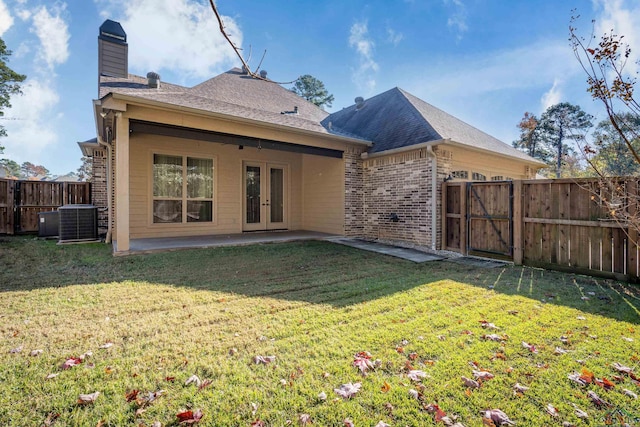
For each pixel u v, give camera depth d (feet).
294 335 9.91
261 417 6.35
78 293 13.57
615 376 7.77
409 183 28.60
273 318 11.25
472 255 23.76
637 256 15.92
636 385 7.44
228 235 32.86
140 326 10.37
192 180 32.55
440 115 38.19
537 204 19.92
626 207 13.84
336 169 33.88
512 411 6.59
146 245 24.86
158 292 13.96
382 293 14.42
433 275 17.97
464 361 8.43
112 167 28.68
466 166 29.81
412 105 35.83
